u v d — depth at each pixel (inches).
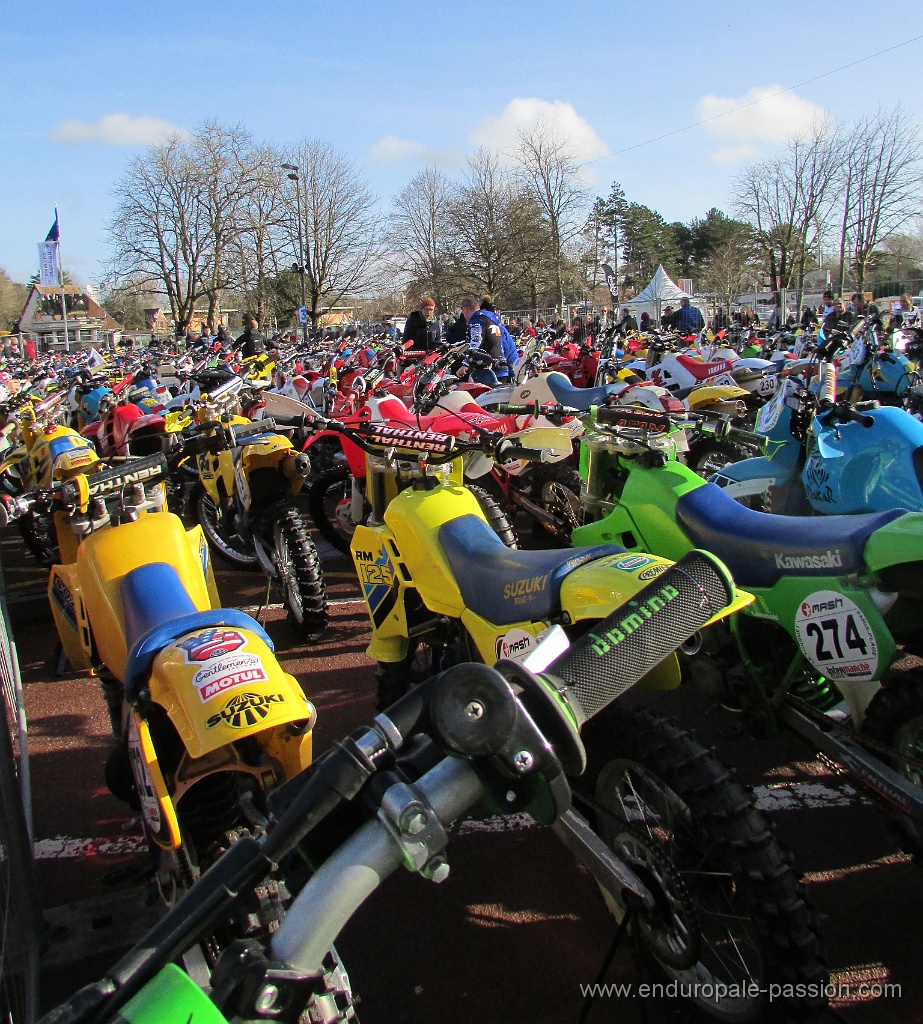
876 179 1228.5
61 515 165.5
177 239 1712.6
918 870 107.7
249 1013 33.2
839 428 152.6
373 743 36.9
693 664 122.8
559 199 1552.7
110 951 100.7
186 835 84.8
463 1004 93.6
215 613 89.2
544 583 98.2
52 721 166.6
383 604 127.0
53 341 1295.5
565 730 35.1
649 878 85.8
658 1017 90.0
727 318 1002.1
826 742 105.7
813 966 72.3
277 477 199.0
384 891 112.8
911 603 107.0
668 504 125.0
